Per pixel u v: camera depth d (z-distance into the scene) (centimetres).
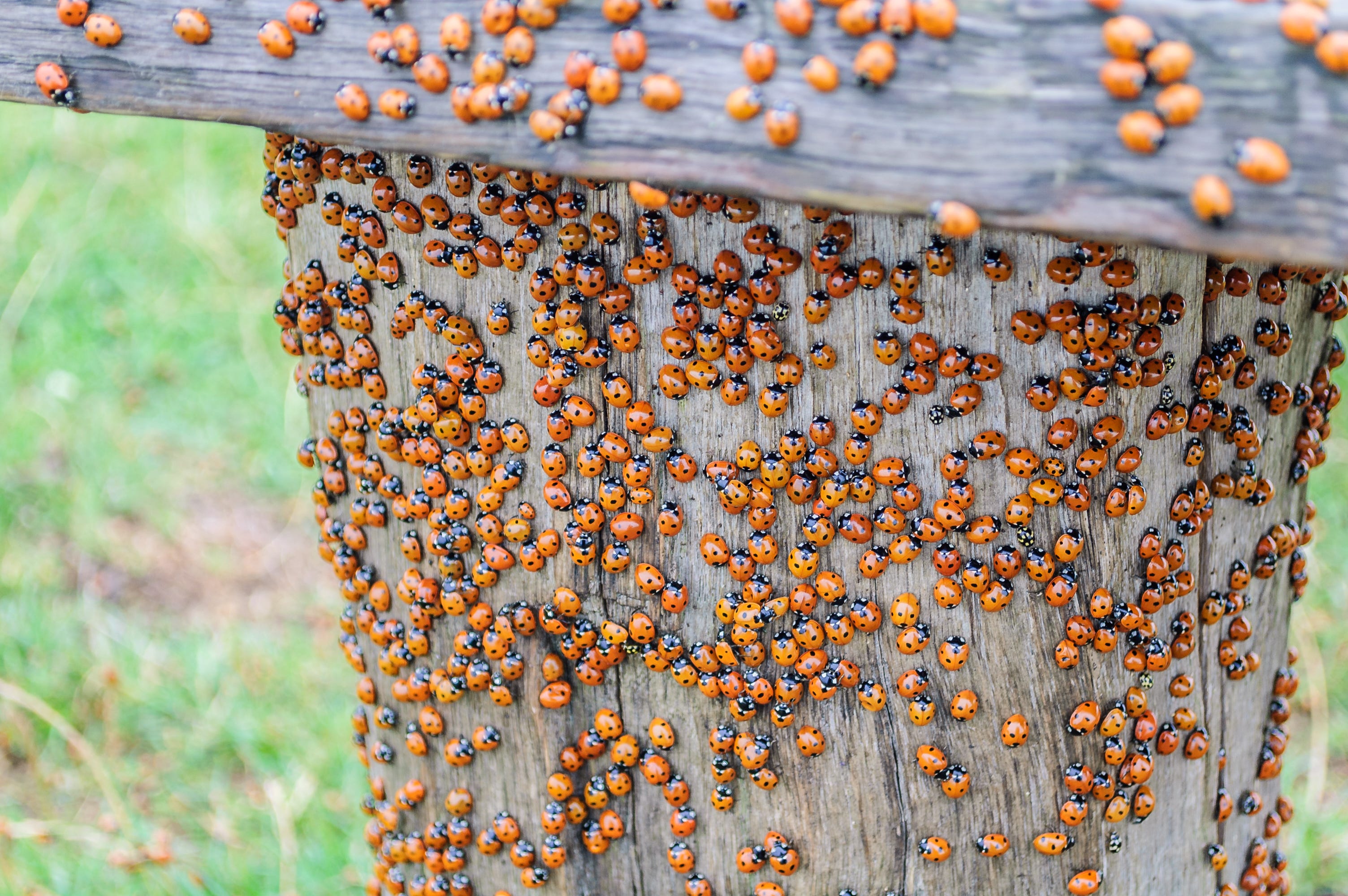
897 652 57
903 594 57
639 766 60
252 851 75
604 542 58
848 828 59
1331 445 105
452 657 60
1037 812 58
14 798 79
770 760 59
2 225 128
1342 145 48
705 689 58
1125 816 59
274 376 118
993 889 59
